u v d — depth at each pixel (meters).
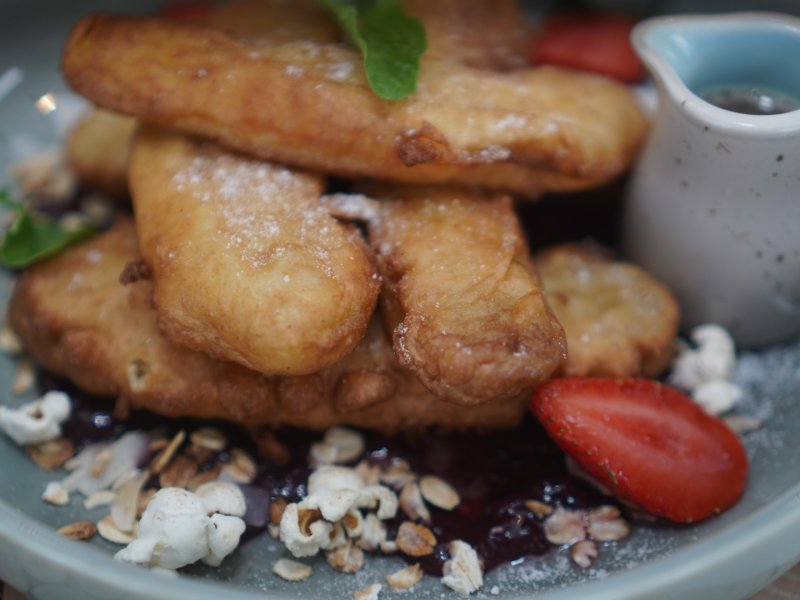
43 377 0.26
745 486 0.24
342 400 0.24
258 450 0.25
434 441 0.25
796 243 0.26
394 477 0.25
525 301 0.23
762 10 0.32
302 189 0.25
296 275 0.23
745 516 0.23
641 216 0.27
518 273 0.24
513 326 0.23
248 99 0.24
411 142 0.24
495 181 0.25
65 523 0.24
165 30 0.26
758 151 0.24
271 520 0.24
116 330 0.25
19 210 0.27
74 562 0.21
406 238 0.24
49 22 0.33
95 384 0.25
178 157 0.25
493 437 0.25
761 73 0.27
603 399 0.24
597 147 0.25
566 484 0.25
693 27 0.26
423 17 0.29
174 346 0.25
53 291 0.26
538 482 0.25
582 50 0.31
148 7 0.33
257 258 0.23
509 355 0.23
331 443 0.25
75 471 0.25
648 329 0.26
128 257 0.26
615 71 0.31
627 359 0.25
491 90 0.25
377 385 0.24
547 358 0.23
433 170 0.25
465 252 0.24
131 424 0.25
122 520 0.24
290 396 0.24
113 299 0.25
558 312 0.26
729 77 0.27
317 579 0.23
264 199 0.24
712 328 0.27
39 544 0.22
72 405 0.25
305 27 0.27
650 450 0.24
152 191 0.25
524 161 0.25
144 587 0.21
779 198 0.25
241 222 0.24
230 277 0.23
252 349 0.23
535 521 0.24
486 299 0.23
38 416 0.25
